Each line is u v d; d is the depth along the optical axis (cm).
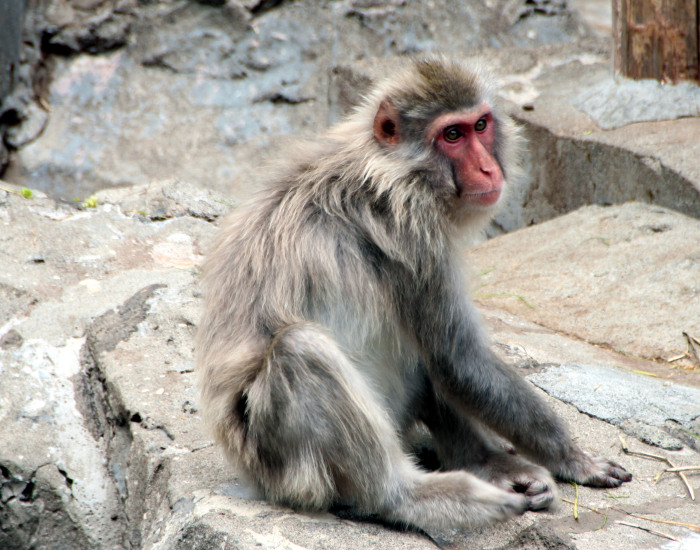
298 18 4259
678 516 1398
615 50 3431
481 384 1492
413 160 1494
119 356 1911
